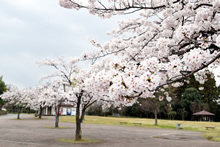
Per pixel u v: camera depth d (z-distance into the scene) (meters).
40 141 11.70
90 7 4.66
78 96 13.12
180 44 4.05
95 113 59.59
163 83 3.08
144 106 45.91
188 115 52.66
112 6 5.26
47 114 55.19
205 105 49.75
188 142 13.84
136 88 2.44
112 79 2.67
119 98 2.61
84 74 10.32
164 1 4.93
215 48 3.51
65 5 4.72
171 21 4.86
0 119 33.00
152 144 12.34
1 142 10.84
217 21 5.07
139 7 4.47
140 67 2.87
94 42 6.06
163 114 56.19
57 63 15.49
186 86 56.12
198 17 4.62
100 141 12.72
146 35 5.69
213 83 54.44
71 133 16.11
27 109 72.50
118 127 26.34
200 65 2.98
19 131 16.45
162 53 4.06
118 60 3.18
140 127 28.33
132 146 11.30
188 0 5.22
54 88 22.42
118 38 6.02
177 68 2.89
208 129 28.34
